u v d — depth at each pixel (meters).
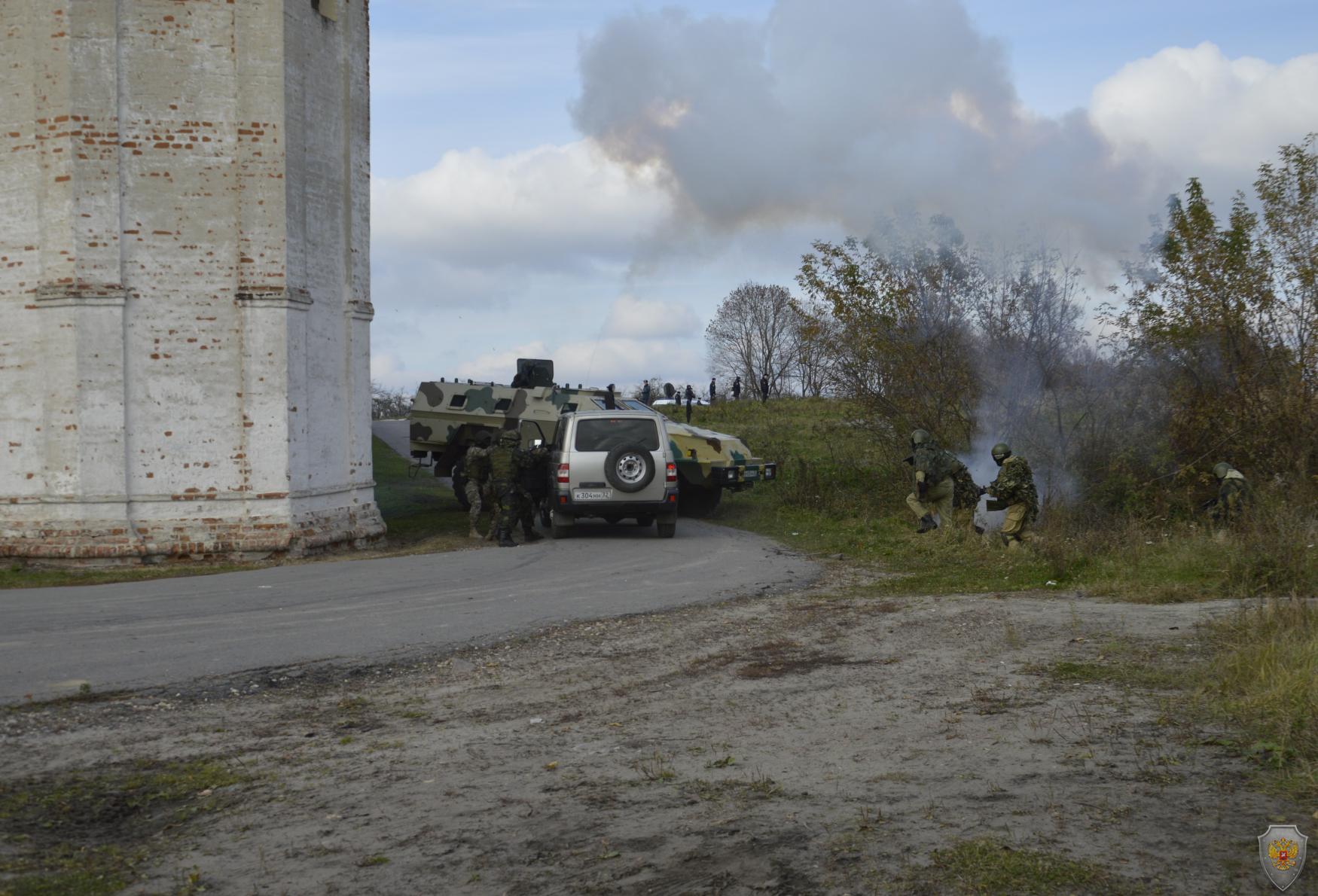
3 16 15.02
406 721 6.99
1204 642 8.54
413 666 8.48
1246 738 5.98
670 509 17.11
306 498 16.02
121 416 14.93
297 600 11.48
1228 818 4.83
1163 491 17.70
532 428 21.41
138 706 7.30
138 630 9.77
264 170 15.58
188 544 15.02
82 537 14.68
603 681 7.97
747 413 41.53
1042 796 5.19
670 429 20.12
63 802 5.54
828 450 28.16
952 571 13.41
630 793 5.47
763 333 74.62
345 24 17.19
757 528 19.02
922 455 16.11
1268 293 17.98
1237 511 14.34
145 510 15.09
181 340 15.24
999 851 4.50
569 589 12.09
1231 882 4.17
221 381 15.41
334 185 16.95
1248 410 17.77
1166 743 5.97
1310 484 16.55
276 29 15.61
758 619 10.30
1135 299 18.69
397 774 5.90
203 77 15.38
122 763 6.14
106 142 14.89
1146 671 7.68
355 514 17.05
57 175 14.78
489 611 10.66
